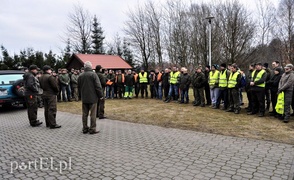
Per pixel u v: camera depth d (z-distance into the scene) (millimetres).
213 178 3789
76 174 4078
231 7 27109
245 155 4742
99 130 7043
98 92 6617
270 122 7496
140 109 10539
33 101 7770
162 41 33312
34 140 6184
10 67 29141
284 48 24312
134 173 4039
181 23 30453
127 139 6055
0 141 6164
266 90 9039
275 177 3787
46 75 7340
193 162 4449
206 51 27859
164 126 7355
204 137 6035
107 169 4238
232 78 9031
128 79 14375
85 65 6660
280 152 4867
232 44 26344
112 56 30641
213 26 27734
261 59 26453
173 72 12492
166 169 4164
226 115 8742
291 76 7301
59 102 13578
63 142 5938
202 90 10711
